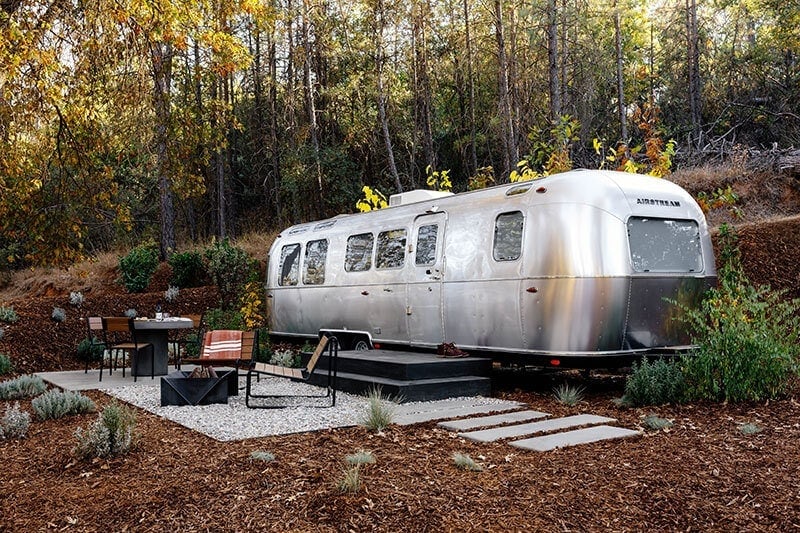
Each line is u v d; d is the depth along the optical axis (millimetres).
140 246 22016
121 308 15805
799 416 6734
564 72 22953
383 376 8586
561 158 13000
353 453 5547
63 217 11625
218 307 16281
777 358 7480
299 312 12758
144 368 10547
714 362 7523
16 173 10703
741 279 8859
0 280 25125
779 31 23625
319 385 9398
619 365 8219
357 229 11398
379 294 10695
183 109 12102
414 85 25484
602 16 23844
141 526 4102
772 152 16844
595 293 7914
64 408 7332
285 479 4812
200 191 12461
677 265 8547
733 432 6195
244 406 7789
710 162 17984
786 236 13352
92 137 11367
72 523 4168
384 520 4125
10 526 4141
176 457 5496
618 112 26734
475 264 9078
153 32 9852
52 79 9969
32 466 5379
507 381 9812
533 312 8250
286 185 23984
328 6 23781
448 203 9742
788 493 4527
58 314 14242
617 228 8047
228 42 10938
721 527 4062
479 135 26188
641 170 14375
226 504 4395
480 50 24328
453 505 4359
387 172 27000
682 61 27234
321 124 25875
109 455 5504
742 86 25078
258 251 21047
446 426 6609
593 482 4805
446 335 9523
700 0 27188
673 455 5453
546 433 6324
